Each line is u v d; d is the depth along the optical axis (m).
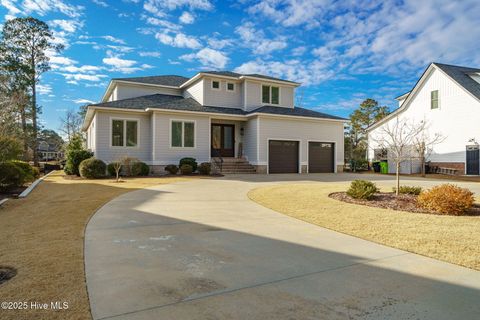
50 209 7.45
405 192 9.86
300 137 21.84
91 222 6.12
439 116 21.66
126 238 5.00
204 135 20.03
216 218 6.68
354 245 4.78
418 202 8.05
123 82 23.06
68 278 3.32
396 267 3.83
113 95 25.28
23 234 5.17
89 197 9.36
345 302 2.86
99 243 4.70
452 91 20.83
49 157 59.47
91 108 17.52
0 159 10.95
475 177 18.11
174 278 3.39
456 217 6.75
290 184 13.44
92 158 16.44
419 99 23.17
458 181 16.05
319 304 2.81
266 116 20.50
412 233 5.45
